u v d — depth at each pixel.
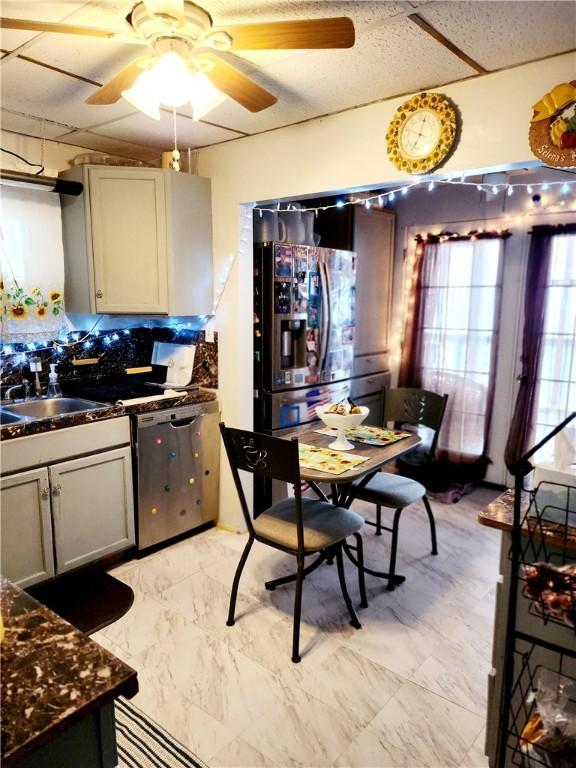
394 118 2.22
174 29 1.45
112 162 2.88
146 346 3.56
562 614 1.26
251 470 2.17
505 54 1.83
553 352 3.59
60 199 2.87
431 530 3.01
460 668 2.07
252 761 1.65
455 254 3.97
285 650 2.16
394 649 2.18
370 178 2.38
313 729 1.77
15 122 2.58
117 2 1.52
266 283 3.18
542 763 1.32
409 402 3.16
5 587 1.08
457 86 2.07
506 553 1.48
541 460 1.46
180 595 2.55
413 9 1.53
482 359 3.94
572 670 1.41
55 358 3.06
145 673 2.02
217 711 1.84
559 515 1.38
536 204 3.63
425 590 2.63
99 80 2.06
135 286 2.88
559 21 1.60
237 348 3.08
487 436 3.98
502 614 1.51
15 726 0.72
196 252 3.03
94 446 2.62
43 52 1.82
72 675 0.82
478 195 3.88
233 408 3.15
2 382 2.82
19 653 0.87
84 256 2.81
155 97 1.76
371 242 4.05
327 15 1.58
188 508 3.12
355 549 2.71
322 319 3.51
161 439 2.91
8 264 2.68
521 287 3.77
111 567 2.81
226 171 2.97
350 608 2.31
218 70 1.62
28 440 2.36
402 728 1.77
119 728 1.76
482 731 1.76
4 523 2.31
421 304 4.16
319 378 3.56
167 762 1.64
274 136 2.71
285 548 2.17
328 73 1.99
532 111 1.90
